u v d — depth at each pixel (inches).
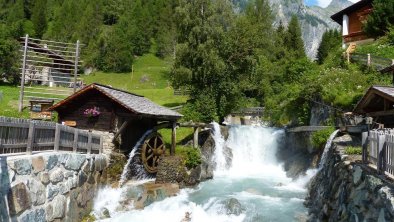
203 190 617.0
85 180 457.4
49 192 336.5
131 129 667.4
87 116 619.5
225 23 1148.5
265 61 1456.7
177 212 482.6
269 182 687.7
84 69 2856.8
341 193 349.1
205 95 1066.7
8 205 258.7
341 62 1013.2
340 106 723.4
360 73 867.4
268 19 2389.3
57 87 1531.7
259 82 1396.4
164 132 925.8
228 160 848.3
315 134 670.5
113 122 604.1
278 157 871.7
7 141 288.4
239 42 1103.6
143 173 655.1
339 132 604.4
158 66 3014.3
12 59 1720.0
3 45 1718.8
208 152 804.0
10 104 1125.1
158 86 2325.3
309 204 503.2
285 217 453.1
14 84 1740.9
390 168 247.8
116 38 2906.0
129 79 2556.6
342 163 388.2
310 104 893.8
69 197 393.4
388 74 833.5
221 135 885.2
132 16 3565.5
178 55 1131.9
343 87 800.9
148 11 3617.1
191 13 1130.0
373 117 528.1
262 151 903.7
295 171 716.7
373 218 235.5
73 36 3292.3
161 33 3385.8
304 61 1309.1
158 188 570.6
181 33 1175.0
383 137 266.5
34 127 332.5
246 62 1106.7
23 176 285.6
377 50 1055.0
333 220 346.6
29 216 292.0
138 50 3225.9
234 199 510.6
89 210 470.0
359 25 1370.6
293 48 2322.8
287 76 1354.6
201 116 1038.4
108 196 532.4
